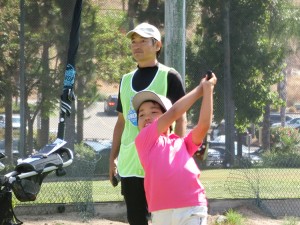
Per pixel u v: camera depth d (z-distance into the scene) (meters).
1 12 32.84
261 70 35.16
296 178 29.42
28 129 32.34
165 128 11.89
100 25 35.00
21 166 12.97
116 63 35.56
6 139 32.28
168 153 11.91
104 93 35.47
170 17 23.55
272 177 29.66
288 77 40.31
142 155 12.06
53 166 13.15
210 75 11.67
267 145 35.56
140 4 35.59
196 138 12.02
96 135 34.75
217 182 29.06
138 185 15.07
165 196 11.77
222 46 34.59
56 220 22.72
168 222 11.85
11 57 32.78
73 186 24.09
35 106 32.59
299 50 35.91
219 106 34.19
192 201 11.73
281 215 24.72
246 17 35.00
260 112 35.00
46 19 33.09
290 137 35.28
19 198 12.94
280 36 35.53
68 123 33.12
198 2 35.00
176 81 15.24
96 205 24.02
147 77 15.28
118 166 15.38
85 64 34.44
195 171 11.91
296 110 42.59
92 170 24.53
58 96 32.81
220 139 33.50
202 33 34.84
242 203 25.11
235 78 34.66
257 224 23.12
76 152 31.98
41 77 32.72
